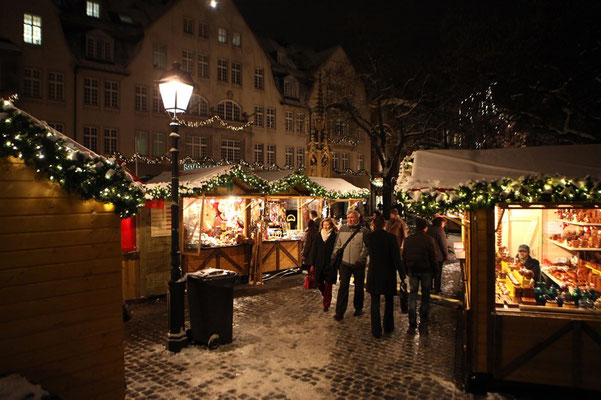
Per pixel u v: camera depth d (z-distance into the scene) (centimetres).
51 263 345
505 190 427
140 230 849
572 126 1162
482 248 454
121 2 3036
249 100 3450
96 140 2689
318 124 1858
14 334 327
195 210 962
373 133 2594
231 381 470
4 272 323
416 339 608
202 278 573
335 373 492
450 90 2145
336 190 1251
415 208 475
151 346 579
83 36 2666
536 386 444
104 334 371
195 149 3136
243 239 1020
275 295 867
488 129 1964
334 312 742
